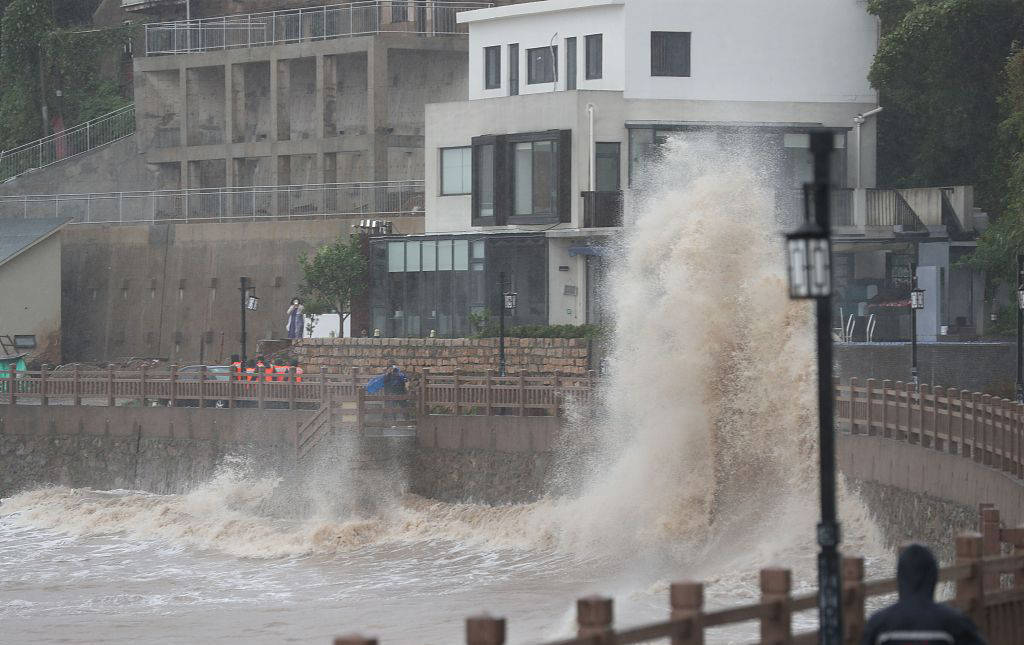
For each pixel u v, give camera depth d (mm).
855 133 143625
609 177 140750
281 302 174500
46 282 180625
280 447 118938
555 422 105062
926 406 78500
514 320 141875
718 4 142375
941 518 73938
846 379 115438
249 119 196125
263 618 78750
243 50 189125
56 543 112562
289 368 121938
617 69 142625
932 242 138625
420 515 106812
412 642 68688
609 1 142375
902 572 28922
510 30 152875
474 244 144375
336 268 154375
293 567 97812
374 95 178125
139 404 132500
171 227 183750
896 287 139750
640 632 29719
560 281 139625
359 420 110625
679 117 141750
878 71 140125
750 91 142875
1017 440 63156
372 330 153125
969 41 140125
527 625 71812
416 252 149375
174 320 181875
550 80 149500
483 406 110312
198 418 126312
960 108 144500
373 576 92125
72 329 187625
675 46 142125
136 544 110812
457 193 150250
